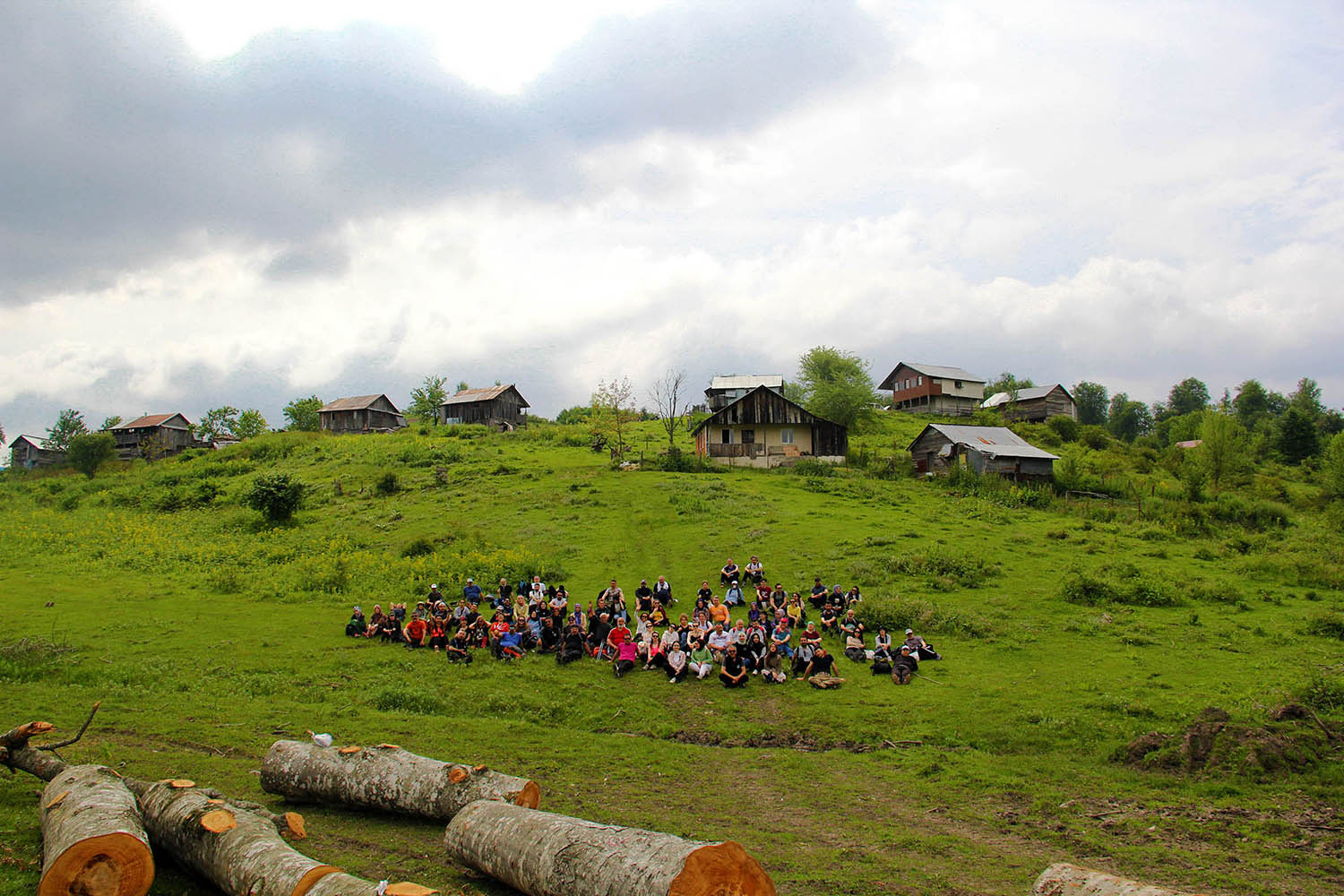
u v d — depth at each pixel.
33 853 7.88
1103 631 22.14
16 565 33.91
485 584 28.77
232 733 13.80
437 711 17.00
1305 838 9.87
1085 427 81.62
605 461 56.78
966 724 15.74
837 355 88.12
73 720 13.98
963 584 27.41
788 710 17.36
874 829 10.35
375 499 47.19
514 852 7.31
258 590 28.70
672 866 6.25
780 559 31.08
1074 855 9.41
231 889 6.86
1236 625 22.59
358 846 8.77
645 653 20.92
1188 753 13.02
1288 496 53.84
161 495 52.12
